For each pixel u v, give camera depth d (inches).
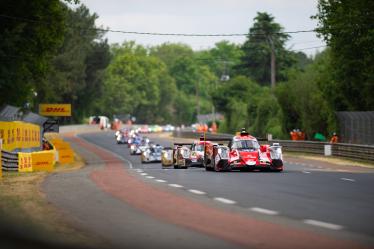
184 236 665.6
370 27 3255.4
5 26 3344.0
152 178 1493.6
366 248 591.2
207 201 974.4
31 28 3361.2
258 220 770.2
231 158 1784.0
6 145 2532.0
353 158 2942.9
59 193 1157.1
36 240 634.2
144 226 738.8
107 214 850.1
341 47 3385.8
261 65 7426.2
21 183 1434.5
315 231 685.9
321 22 3425.2
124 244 623.8
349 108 3627.0
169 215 824.9
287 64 7224.4
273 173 1712.6
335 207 891.4
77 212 876.0
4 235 654.5
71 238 660.1
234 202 958.4
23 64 3358.8
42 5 3390.7
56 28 3479.3
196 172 1795.0
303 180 1408.7
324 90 3742.6
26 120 3257.9
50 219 811.4
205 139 1993.1
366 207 890.7
